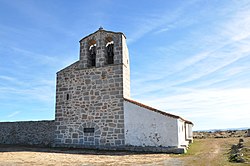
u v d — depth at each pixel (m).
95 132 17.12
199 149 17.36
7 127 20.20
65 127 18.00
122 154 14.27
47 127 18.72
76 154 14.21
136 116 16.36
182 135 17.92
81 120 17.66
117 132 16.59
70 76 18.66
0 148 16.78
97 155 13.82
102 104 17.33
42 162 11.23
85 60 18.44
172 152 14.78
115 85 17.23
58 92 18.75
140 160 11.90
